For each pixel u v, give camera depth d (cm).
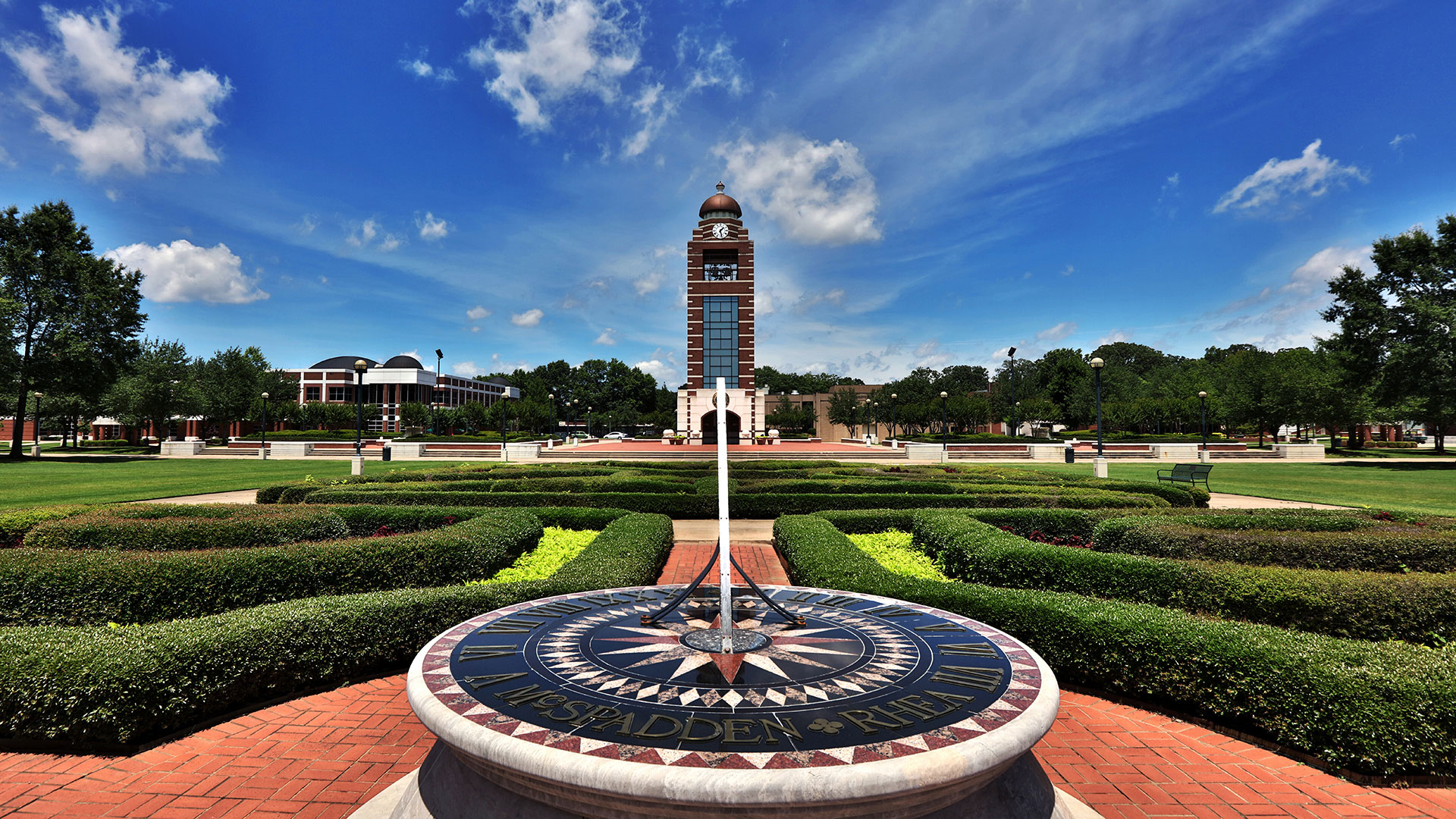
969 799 341
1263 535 905
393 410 7788
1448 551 831
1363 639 645
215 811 432
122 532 929
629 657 452
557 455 3794
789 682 407
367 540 878
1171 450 4403
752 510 1597
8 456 3953
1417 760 454
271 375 6256
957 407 6400
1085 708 594
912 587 733
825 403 8438
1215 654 543
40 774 474
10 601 705
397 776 479
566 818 324
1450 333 3431
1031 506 1443
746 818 301
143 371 4450
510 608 581
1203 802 449
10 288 3803
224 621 593
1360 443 5750
